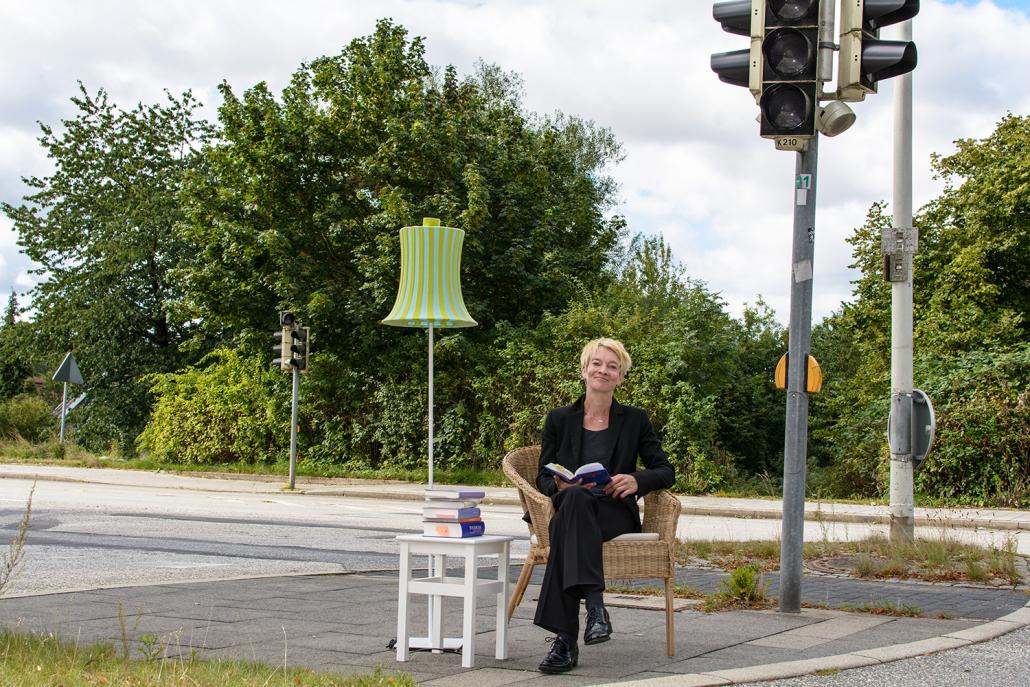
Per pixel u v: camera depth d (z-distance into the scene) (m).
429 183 27.59
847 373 51.12
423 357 26.48
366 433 27.33
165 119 43.31
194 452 30.16
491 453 25.84
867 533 14.94
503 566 5.85
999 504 20.50
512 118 29.81
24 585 8.68
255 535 13.36
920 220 34.69
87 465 30.67
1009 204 31.34
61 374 32.62
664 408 23.67
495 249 27.36
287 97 28.23
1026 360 21.62
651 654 5.91
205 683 4.61
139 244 41.44
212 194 28.11
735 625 6.94
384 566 10.37
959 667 5.61
